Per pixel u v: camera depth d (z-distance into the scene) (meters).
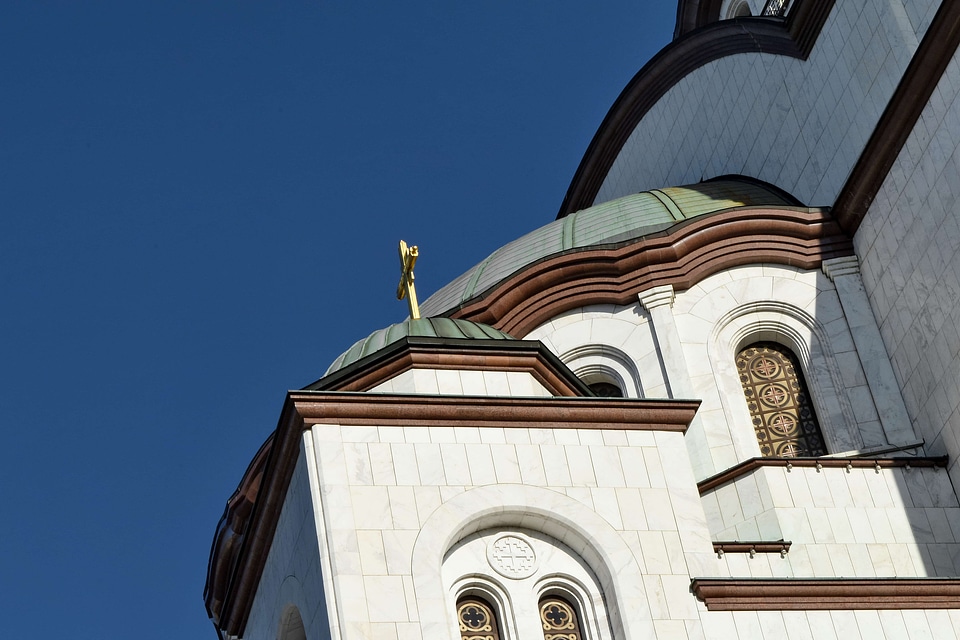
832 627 24.98
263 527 27.17
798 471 30.03
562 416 26.09
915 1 32.53
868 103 33.62
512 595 24.69
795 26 36.03
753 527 29.62
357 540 24.25
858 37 34.00
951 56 30.17
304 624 25.08
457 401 25.77
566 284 34.62
